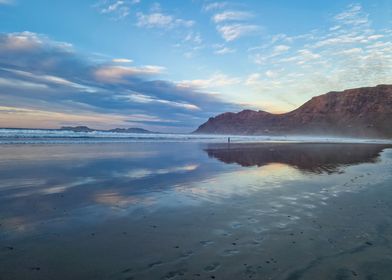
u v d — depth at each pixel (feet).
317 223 19.21
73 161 49.11
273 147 108.68
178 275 12.10
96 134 168.04
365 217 20.44
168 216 20.86
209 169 45.62
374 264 13.08
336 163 55.21
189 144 118.11
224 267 12.86
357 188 30.73
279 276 12.02
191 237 16.71
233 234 17.22
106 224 18.88
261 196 27.37
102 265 12.97
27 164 43.60
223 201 25.43
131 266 12.89
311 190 30.01
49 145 81.20
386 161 58.85
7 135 114.42
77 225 18.52
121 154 64.13
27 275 11.87
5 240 15.60
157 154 67.51
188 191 29.43
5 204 22.71
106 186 30.89
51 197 25.46
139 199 25.77
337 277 11.91
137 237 16.62
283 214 21.42
